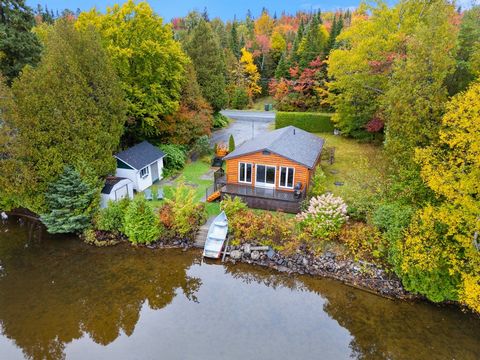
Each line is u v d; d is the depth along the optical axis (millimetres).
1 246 22578
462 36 26469
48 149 21641
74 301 17766
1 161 20609
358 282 18469
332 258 19609
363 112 36344
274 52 76938
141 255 21484
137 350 14750
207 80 44312
